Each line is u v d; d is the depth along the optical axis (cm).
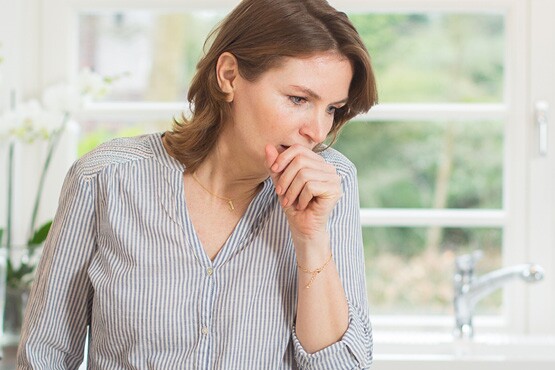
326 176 152
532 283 278
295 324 163
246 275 161
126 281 160
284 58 147
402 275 730
